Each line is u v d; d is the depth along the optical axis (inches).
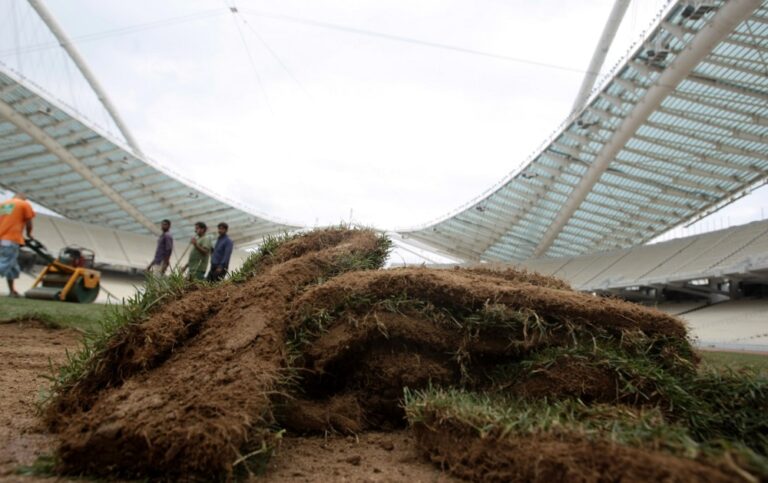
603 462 80.4
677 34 904.9
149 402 101.4
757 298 1263.5
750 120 1092.5
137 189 1765.5
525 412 104.3
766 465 70.2
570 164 1475.1
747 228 1376.7
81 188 1771.7
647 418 98.7
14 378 189.3
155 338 122.3
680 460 74.7
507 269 187.2
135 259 1898.4
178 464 92.7
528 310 132.7
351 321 132.3
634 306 139.0
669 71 980.6
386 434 130.8
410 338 133.4
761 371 133.5
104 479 95.5
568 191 1631.4
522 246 2181.3
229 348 118.5
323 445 122.6
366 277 139.6
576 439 89.2
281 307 134.2
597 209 1742.1
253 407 101.6
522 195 1736.0
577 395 119.0
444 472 104.8
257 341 121.3
